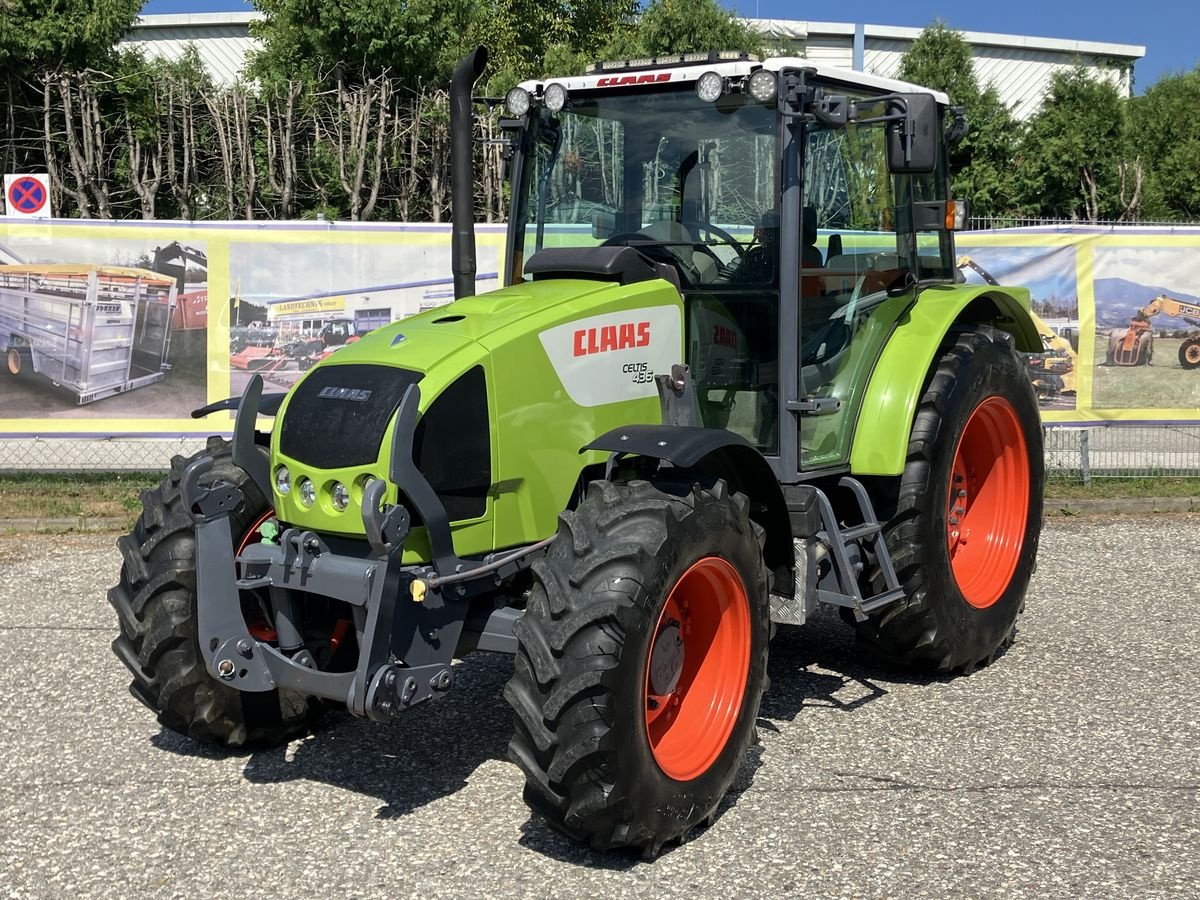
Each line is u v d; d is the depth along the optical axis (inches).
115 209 513.0
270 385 351.3
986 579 214.5
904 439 187.2
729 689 154.8
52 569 278.2
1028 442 221.1
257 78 717.9
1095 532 319.6
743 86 170.7
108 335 344.5
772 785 161.3
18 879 134.9
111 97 527.8
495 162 434.0
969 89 714.2
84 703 192.7
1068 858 139.7
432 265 351.3
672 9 642.2
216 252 344.5
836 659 216.4
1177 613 244.2
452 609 146.6
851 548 183.0
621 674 132.6
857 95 193.6
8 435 344.8
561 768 132.4
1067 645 223.9
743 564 153.3
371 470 139.8
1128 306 358.3
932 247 230.7
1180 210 854.5
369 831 147.6
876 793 158.4
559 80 189.0
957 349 204.4
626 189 185.0
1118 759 169.5
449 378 145.0
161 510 167.8
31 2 534.9
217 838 145.4
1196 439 373.4
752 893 132.1
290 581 146.6
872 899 130.6
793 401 173.8
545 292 164.1
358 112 474.3
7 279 339.3
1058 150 702.5
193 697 164.6
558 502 158.2
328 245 347.3
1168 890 132.4
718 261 178.4
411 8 610.2
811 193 179.2
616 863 139.5
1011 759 169.6
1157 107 938.7
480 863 139.3
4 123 525.3
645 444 145.3
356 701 136.4
